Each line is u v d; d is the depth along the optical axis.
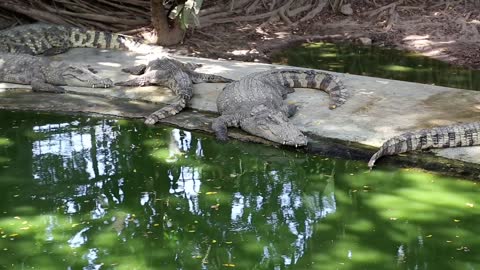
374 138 6.84
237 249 5.15
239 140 7.23
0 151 6.99
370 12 13.74
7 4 12.04
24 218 5.63
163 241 5.28
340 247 5.14
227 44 11.83
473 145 6.54
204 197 6.03
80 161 6.78
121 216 5.68
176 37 11.52
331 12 14.00
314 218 5.61
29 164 6.70
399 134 6.86
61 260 4.97
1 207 5.83
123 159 6.84
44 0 12.51
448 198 5.81
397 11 13.71
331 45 12.15
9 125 7.74
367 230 5.38
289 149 6.94
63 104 8.35
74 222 5.57
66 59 10.22
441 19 13.12
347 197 5.93
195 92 8.51
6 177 6.39
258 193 6.10
